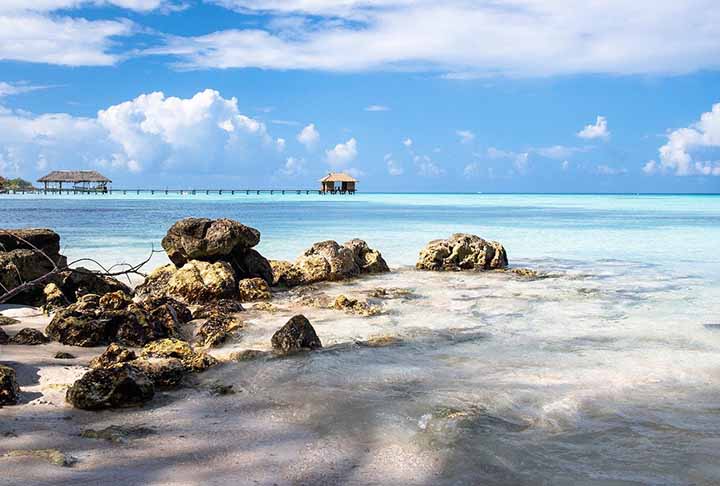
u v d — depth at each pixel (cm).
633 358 888
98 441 573
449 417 648
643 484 507
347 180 13050
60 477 483
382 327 1102
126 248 2288
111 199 9912
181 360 831
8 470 489
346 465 533
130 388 682
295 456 550
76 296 1312
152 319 1025
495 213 6012
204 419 645
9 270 1269
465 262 1970
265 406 689
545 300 1391
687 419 648
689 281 1698
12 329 1052
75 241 2547
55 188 12375
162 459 534
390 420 639
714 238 3106
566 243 2853
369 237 3019
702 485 506
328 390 742
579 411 668
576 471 529
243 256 1594
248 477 502
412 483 501
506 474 522
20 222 3859
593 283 1662
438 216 5281
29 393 717
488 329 1088
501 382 772
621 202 11019
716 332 1062
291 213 5512
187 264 1447
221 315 1135
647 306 1317
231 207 6800
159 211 5588
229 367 843
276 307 1294
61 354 884
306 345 931
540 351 930
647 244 2808
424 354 913
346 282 1703
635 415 658
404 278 1780
